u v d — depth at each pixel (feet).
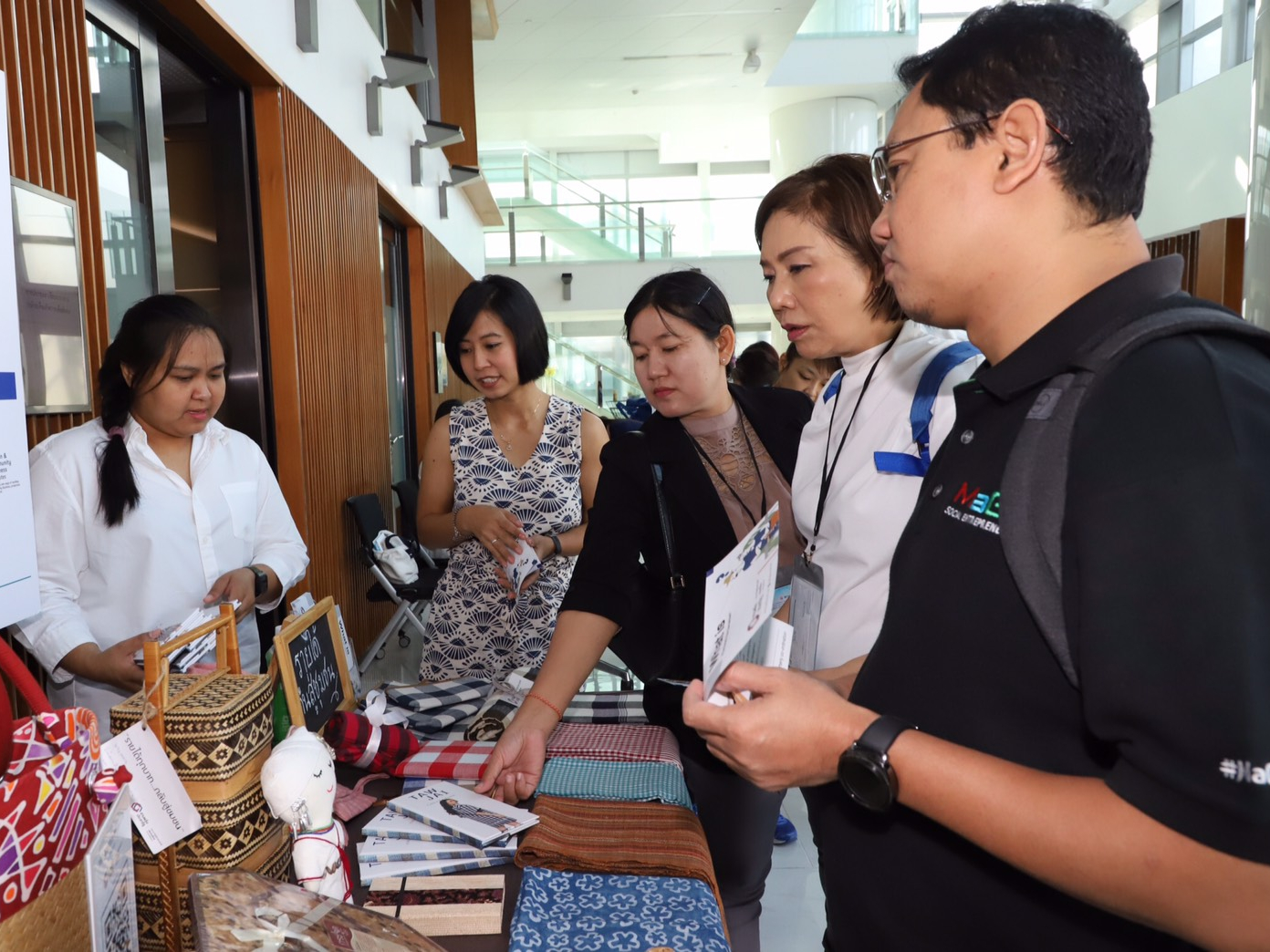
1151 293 2.15
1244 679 1.60
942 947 2.51
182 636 3.21
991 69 2.21
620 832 3.62
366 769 4.26
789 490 5.38
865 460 3.95
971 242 2.30
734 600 2.64
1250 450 1.72
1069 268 2.25
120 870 2.48
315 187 12.35
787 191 4.03
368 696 4.57
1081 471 1.95
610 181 63.00
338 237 13.55
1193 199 32.30
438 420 7.96
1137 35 36.83
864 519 3.86
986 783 2.02
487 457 7.66
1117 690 1.75
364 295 15.31
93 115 7.14
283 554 6.47
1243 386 1.81
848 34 42.73
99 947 2.25
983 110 2.22
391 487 17.24
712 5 32.22
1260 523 1.66
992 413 2.43
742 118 48.67
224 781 2.97
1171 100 33.60
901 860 2.59
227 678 3.30
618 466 5.45
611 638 5.42
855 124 45.24
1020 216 2.25
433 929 3.01
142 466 5.58
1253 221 10.28
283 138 10.95
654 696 5.21
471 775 4.10
